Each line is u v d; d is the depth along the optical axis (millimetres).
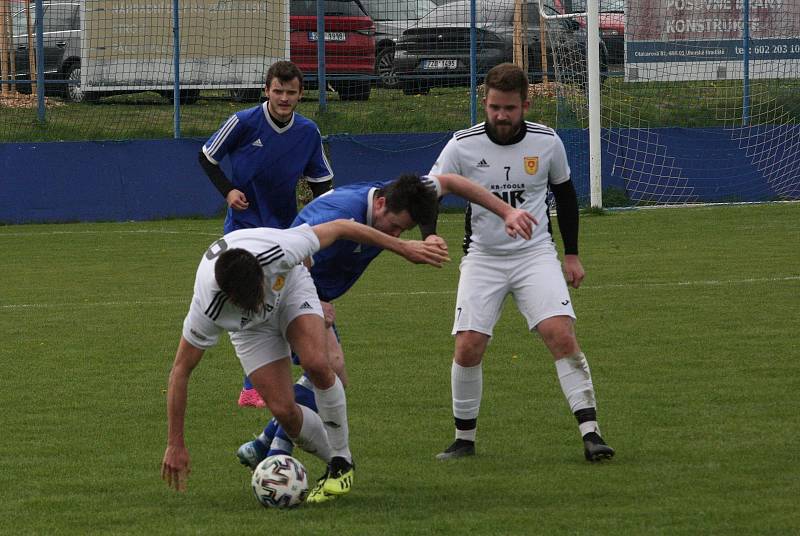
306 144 18188
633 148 48188
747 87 50125
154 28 50750
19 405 17266
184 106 52750
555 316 14117
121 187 45625
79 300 27344
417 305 25922
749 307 24547
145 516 12031
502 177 14391
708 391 17344
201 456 14477
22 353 21219
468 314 14312
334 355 13633
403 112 51125
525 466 13773
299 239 11977
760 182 49188
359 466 13977
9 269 32875
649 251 34281
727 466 13445
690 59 51625
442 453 14383
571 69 49375
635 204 48188
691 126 50031
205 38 50781
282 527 11562
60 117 51469
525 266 14391
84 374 19391
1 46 54219
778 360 19422
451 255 34719
